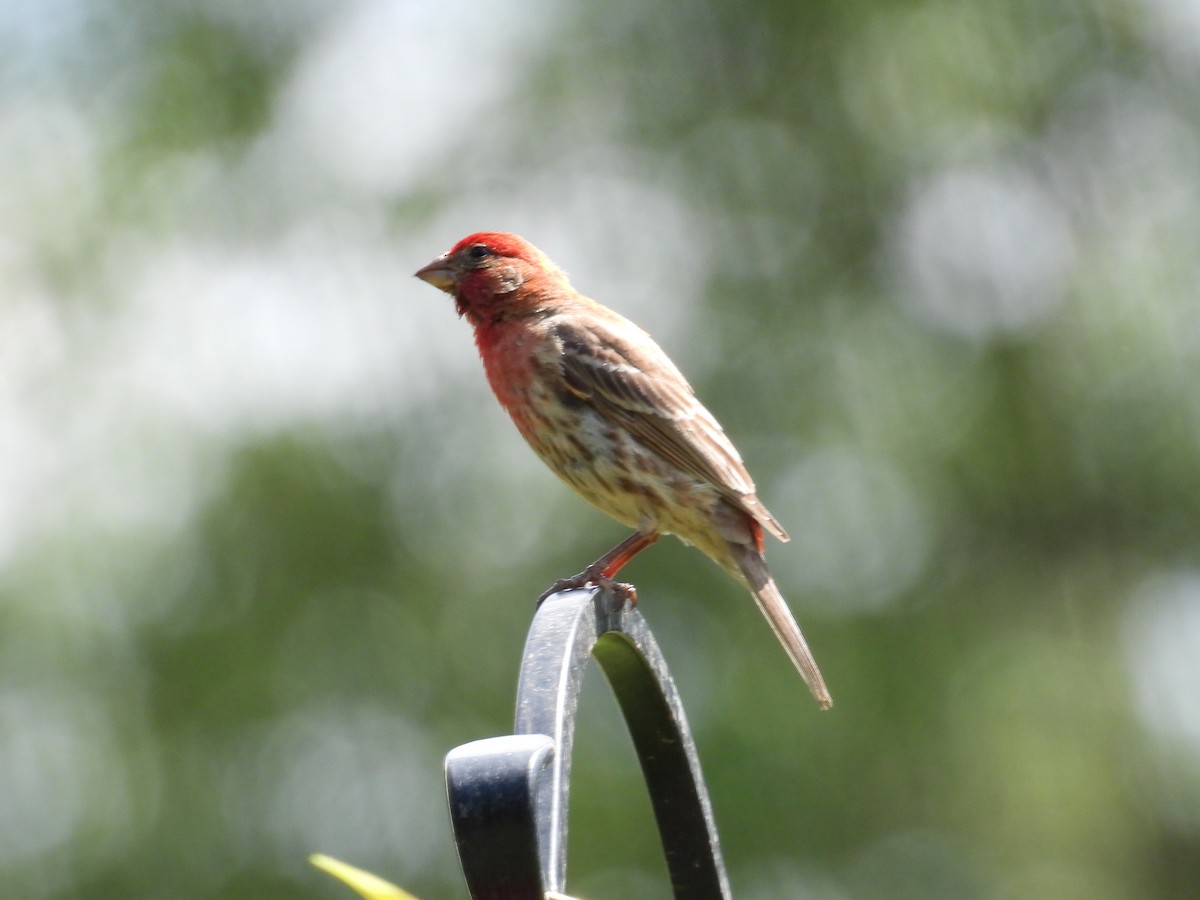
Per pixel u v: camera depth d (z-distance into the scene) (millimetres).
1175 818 14555
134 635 13805
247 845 13461
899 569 14711
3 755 13492
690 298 15648
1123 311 15289
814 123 16031
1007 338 15539
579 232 15750
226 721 13672
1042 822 14250
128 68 15258
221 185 15195
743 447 14898
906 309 15711
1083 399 15344
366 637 13977
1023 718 14500
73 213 14906
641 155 15953
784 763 13242
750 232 15773
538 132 15781
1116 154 15922
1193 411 15023
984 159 16016
